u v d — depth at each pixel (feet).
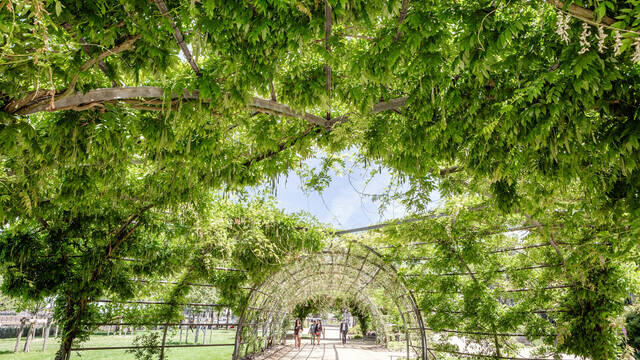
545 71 7.05
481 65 6.96
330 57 7.77
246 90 8.30
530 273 21.18
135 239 18.29
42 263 15.66
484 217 18.31
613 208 8.39
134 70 8.15
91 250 16.96
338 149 11.66
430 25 6.82
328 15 6.70
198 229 18.90
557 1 5.31
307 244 23.30
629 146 6.50
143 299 22.39
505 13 6.61
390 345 52.06
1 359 35.29
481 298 22.59
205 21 7.05
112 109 8.57
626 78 6.46
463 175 13.75
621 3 5.37
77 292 17.04
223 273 25.71
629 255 9.19
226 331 88.12
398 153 10.52
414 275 26.27
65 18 6.48
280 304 49.03
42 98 7.02
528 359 21.17
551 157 7.53
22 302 17.71
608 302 15.78
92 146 9.33
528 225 17.20
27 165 8.86
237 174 12.70
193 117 9.08
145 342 22.80
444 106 8.35
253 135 11.51
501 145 8.20
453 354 25.45
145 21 7.04
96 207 16.12
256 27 6.84
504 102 7.20
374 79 8.16
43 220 14.89
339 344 61.62
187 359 35.19
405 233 21.89
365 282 42.60
